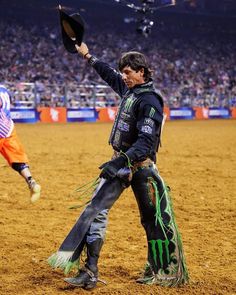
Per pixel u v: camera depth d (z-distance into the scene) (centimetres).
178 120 6506
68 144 3128
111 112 6094
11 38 7438
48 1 8106
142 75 788
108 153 2709
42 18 8344
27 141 3281
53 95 5738
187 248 1065
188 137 3744
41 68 7000
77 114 5781
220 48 9531
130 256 1005
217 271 920
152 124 759
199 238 1148
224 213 1404
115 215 1359
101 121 5922
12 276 880
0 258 983
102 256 1000
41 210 1420
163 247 813
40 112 5472
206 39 9650
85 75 7194
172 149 2900
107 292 800
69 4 8269
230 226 1266
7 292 802
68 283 826
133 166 796
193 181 1895
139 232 1190
